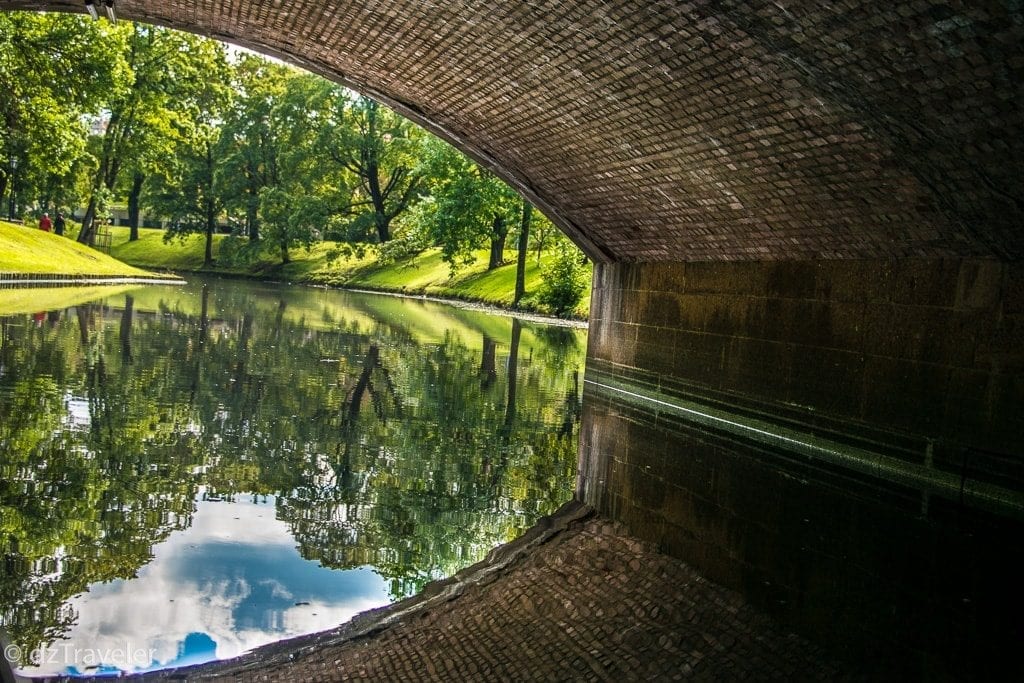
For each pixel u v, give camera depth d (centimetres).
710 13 901
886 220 1084
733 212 1352
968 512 966
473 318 3716
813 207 1177
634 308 1798
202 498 794
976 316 1018
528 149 1680
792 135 1052
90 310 2586
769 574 720
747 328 1431
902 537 852
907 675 546
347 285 6394
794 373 1313
